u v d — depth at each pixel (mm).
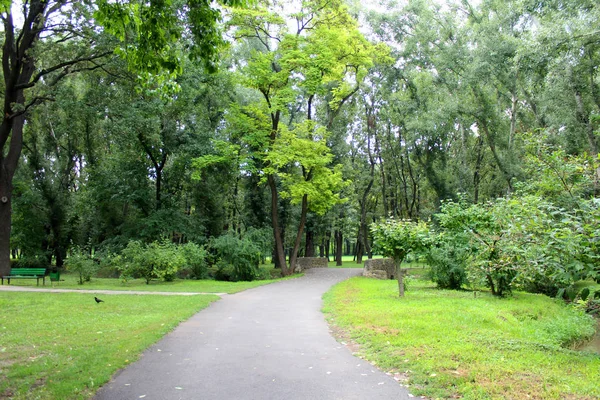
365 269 26422
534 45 18594
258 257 25578
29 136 33344
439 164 34094
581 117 21469
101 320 10227
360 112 39406
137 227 28812
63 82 26641
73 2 18109
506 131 33344
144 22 7723
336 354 7047
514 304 13336
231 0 7973
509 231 7371
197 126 30312
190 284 20859
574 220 6805
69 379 5527
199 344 7828
